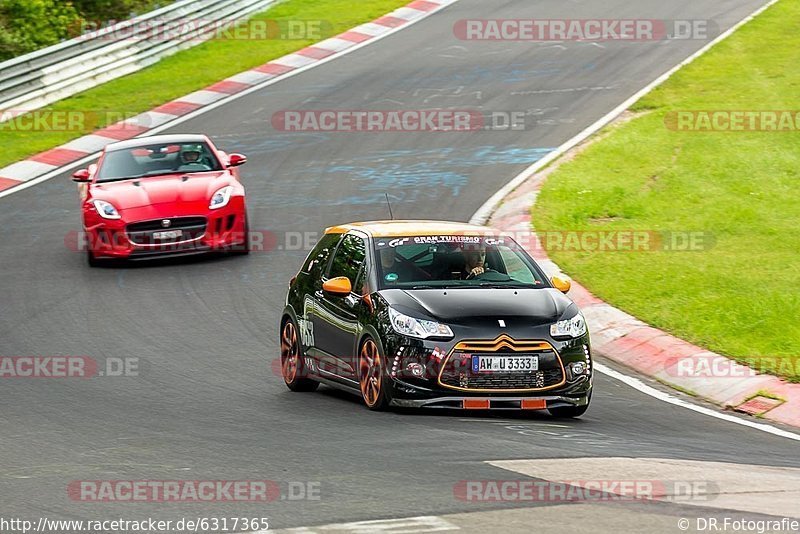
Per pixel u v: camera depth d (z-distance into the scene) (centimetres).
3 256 6250
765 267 5312
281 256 6062
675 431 3469
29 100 9412
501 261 3825
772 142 7612
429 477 2673
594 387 4075
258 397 3872
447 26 11631
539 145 7969
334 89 9738
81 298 5406
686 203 6525
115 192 6028
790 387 3916
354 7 12562
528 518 2305
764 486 2652
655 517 2309
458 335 3409
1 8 11638
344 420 3434
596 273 5394
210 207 5975
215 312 5128
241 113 9225
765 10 11369
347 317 3731
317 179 7538
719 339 4425
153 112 9344
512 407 3422
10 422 3522
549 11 11962
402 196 7069
